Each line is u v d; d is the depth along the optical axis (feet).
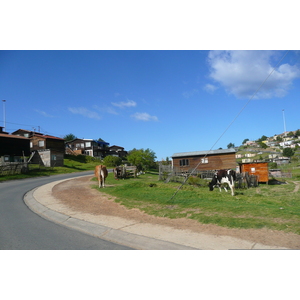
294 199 37.29
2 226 24.47
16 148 132.05
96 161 198.18
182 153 118.42
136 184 50.06
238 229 19.80
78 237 20.76
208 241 17.80
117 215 27.48
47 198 40.83
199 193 40.57
